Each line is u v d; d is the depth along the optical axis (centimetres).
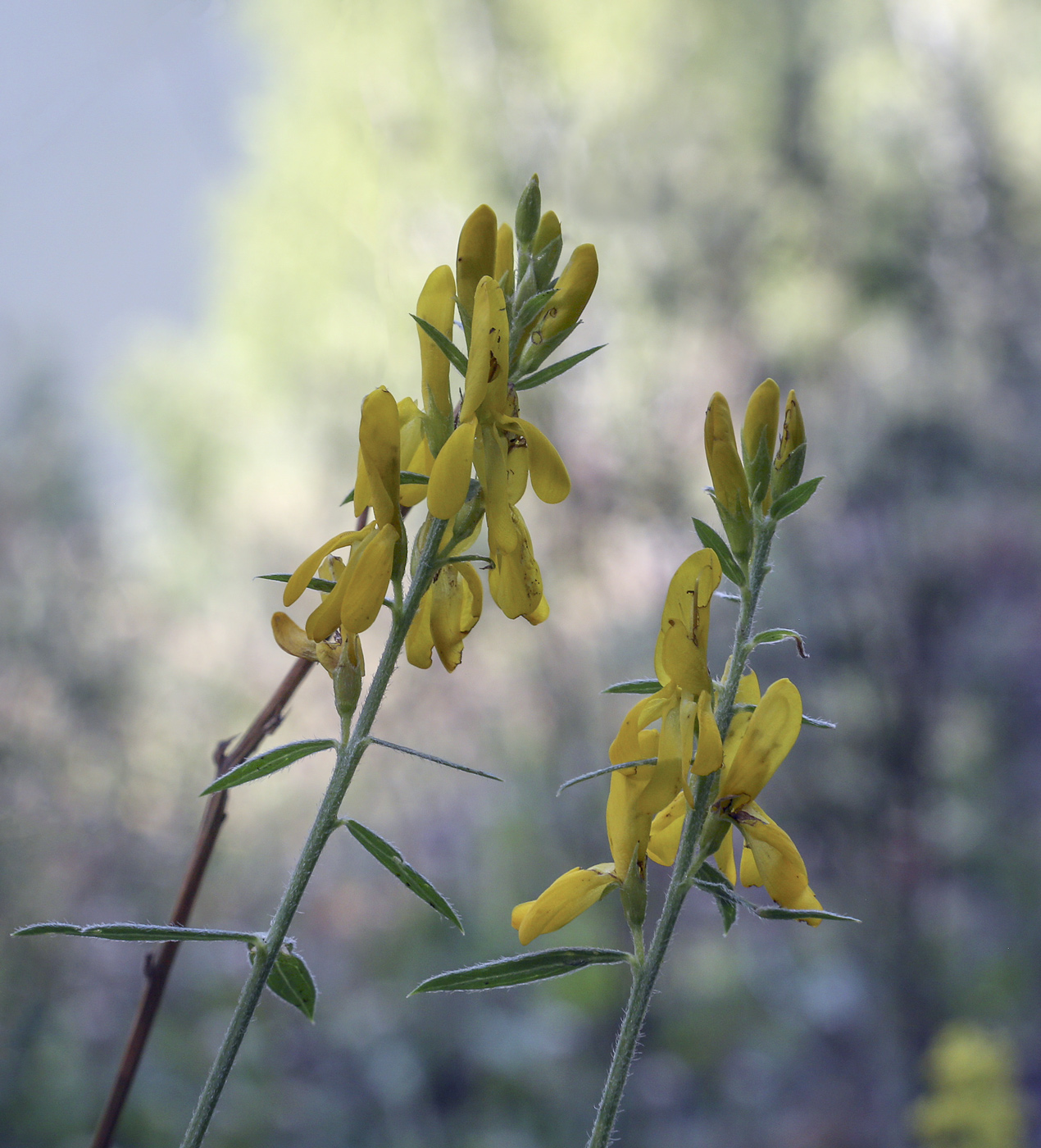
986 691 570
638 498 552
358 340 618
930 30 588
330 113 602
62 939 428
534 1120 455
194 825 515
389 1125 433
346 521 671
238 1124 406
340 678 71
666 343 565
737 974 547
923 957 511
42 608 497
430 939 546
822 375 576
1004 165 566
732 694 74
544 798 574
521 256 76
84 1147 374
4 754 438
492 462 70
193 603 638
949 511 577
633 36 584
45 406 532
